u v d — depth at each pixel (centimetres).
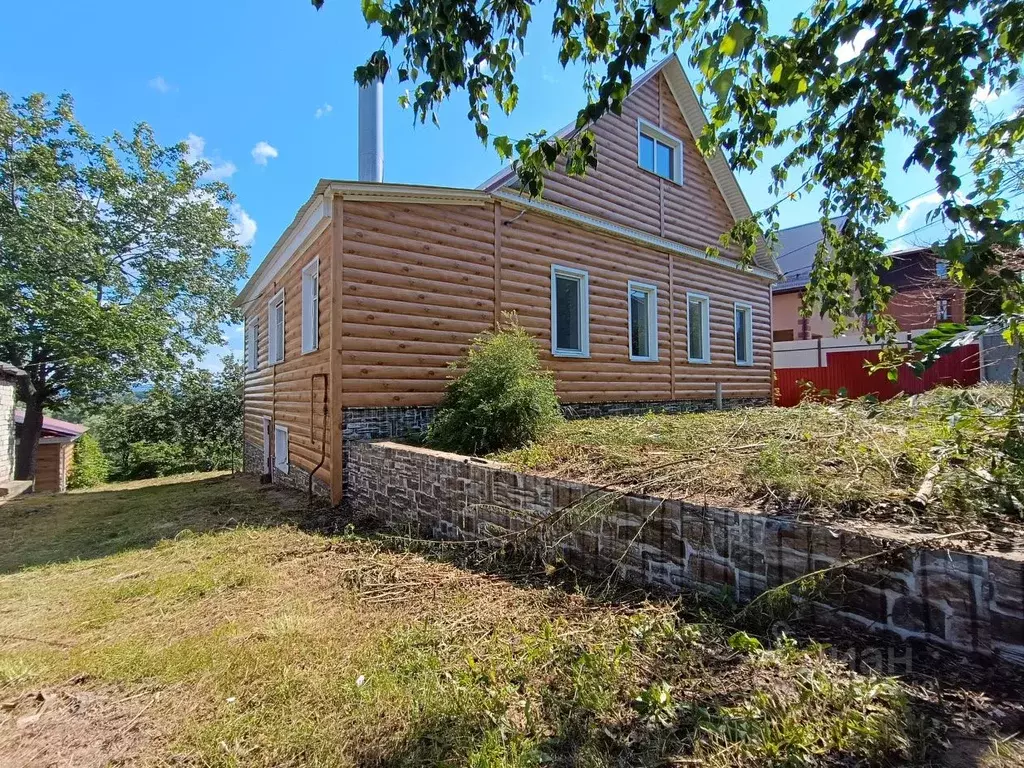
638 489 287
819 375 1197
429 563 361
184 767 168
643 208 879
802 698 161
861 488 235
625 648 206
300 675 217
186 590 328
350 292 550
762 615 218
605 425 500
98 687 217
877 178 304
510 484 354
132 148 1557
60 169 1416
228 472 1330
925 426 284
